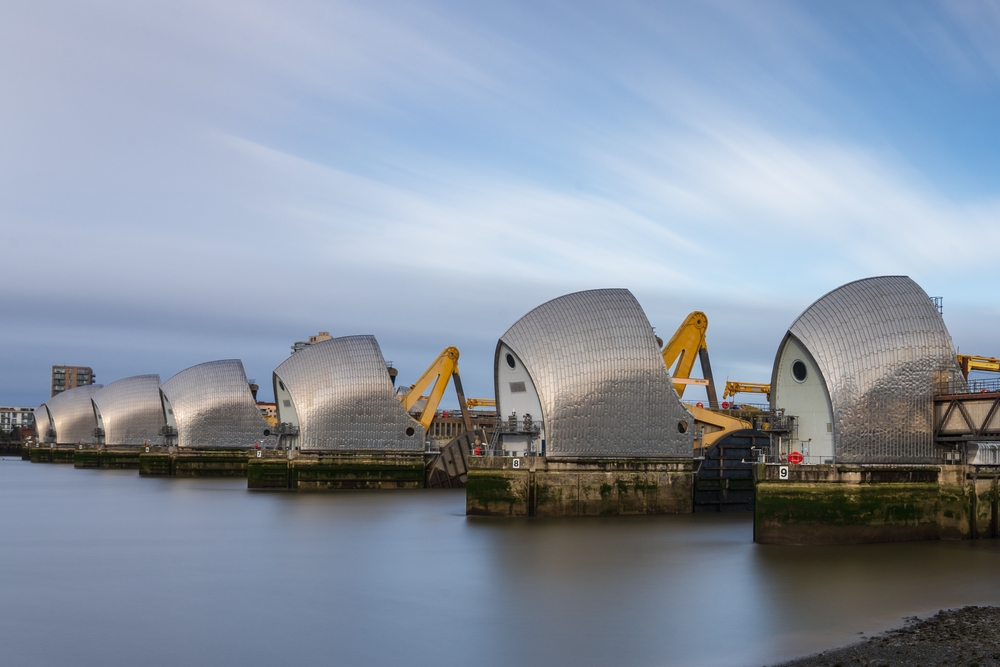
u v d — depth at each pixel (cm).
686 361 7831
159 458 11575
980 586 3806
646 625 3125
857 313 5338
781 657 2734
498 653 2789
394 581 3906
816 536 4941
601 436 6575
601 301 6881
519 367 6838
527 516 6388
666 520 6225
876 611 3341
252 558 4531
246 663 2703
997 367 7119
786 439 5472
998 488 5316
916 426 5247
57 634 3028
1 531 5644
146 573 4119
